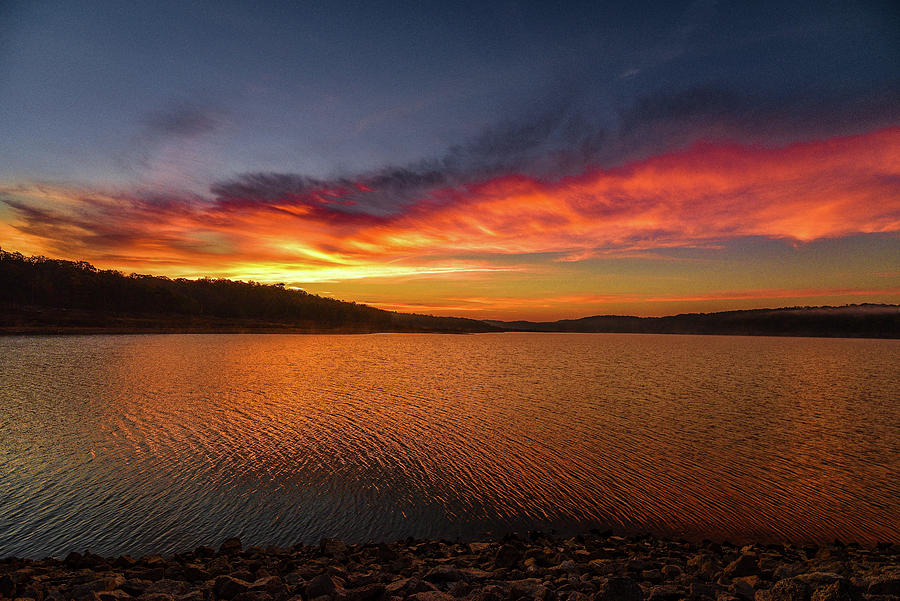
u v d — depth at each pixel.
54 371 59.22
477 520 18.30
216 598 8.75
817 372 90.62
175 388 48.34
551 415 39.19
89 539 15.60
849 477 24.06
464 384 59.66
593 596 8.21
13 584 8.48
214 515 17.69
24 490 19.42
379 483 21.45
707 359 126.31
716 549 15.20
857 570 11.77
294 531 16.81
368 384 57.16
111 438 27.59
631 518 18.89
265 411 37.47
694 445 30.16
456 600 8.48
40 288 189.00
